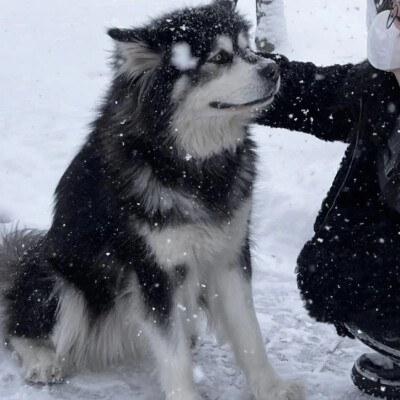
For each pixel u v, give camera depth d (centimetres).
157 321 213
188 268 217
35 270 233
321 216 218
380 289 197
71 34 730
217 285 223
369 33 194
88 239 221
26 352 231
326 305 206
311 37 596
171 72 211
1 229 294
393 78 197
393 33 189
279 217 302
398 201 199
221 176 214
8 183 346
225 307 223
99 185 217
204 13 217
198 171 212
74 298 228
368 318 200
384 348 203
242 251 221
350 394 218
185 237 210
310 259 208
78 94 516
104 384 225
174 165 210
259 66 211
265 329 250
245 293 221
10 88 527
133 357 236
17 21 816
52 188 344
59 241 228
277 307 262
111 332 231
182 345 214
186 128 211
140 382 226
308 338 246
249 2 810
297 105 222
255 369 218
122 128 215
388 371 210
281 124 226
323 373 228
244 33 220
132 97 215
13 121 442
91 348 231
